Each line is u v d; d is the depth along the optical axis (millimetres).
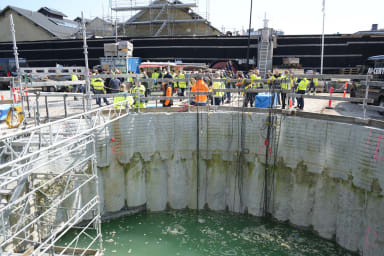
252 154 12320
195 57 30406
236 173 12797
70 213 10773
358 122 9984
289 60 27891
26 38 44156
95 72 16594
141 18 38906
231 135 12500
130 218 12680
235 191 12953
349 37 27000
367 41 26734
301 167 11320
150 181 12969
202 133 12703
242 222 12516
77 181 10859
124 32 37344
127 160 12219
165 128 12570
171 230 11844
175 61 29219
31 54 33469
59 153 9969
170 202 13305
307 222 11570
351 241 10117
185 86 17391
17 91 12180
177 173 13023
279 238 11273
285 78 11938
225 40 29469
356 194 9859
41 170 9398
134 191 12734
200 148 12836
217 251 10477
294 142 11344
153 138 12531
